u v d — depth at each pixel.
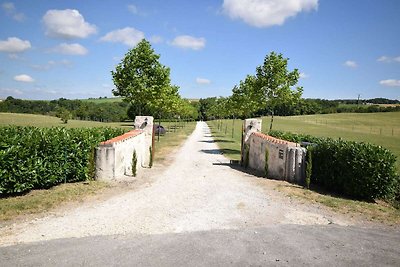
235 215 7.50
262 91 21.38
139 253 5.27
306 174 10.69
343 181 9.92
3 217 6.70
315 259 5.29
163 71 21.73
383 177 9.24
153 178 11.87
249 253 5.42
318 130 56.72
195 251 5.43
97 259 5.01
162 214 7.40
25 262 4.83
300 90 21.30
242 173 13.71
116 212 7.41
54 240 5.69
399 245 6.03
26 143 8.41
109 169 10.73
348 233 6.57
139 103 22.19
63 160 9.55
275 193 9.68
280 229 6.65
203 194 9.46
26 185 8.38
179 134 41.31
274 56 21.11
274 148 12.73
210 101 120.06
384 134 49.59
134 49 20.98
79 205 7.83
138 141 14.77
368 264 5.19
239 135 43.78
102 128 13.71
